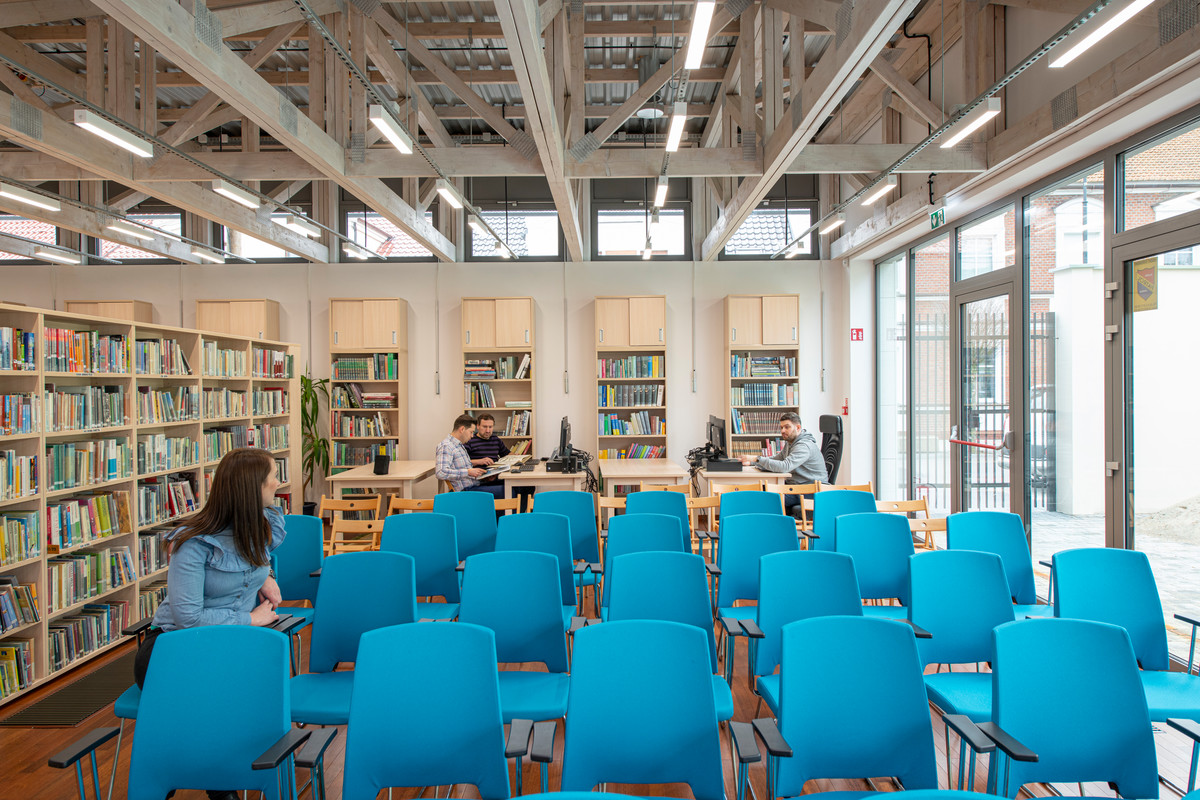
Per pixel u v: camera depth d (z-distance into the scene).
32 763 2.83
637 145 8.18
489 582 2.68
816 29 5.66
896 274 7.61
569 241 7.18
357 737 1.77
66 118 6.52
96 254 8.27
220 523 2.44
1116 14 2.73
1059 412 4.77
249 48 6.08
